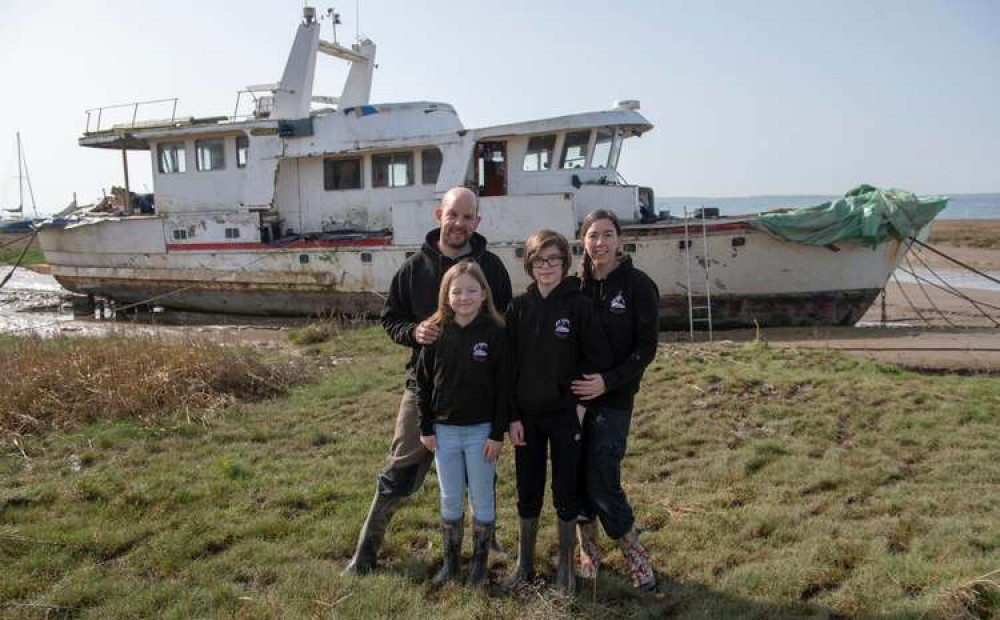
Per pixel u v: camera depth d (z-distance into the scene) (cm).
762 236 1216
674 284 1270
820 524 475
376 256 1401
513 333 409
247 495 551
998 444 608
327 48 1617
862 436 644
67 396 804
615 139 1362
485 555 420
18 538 463
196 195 1591
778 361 916
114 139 1636
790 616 373
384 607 388
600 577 423
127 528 487
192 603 394
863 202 1227
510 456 632
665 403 765
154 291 1669
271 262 1493
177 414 771
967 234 4384
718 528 475
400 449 438
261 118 1600
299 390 897
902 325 1370
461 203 419
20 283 2538
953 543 434
